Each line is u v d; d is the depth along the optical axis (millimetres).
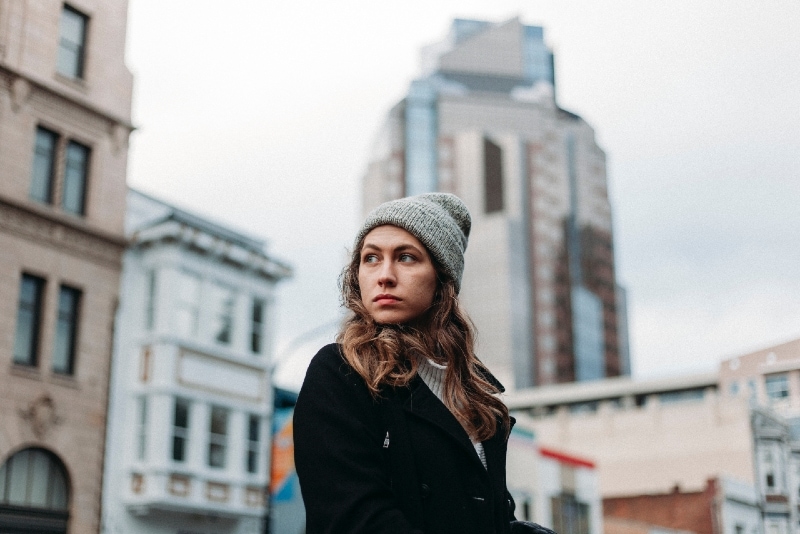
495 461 1900
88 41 15094
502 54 113312
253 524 22078
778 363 27281
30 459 16781
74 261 17531
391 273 1820
